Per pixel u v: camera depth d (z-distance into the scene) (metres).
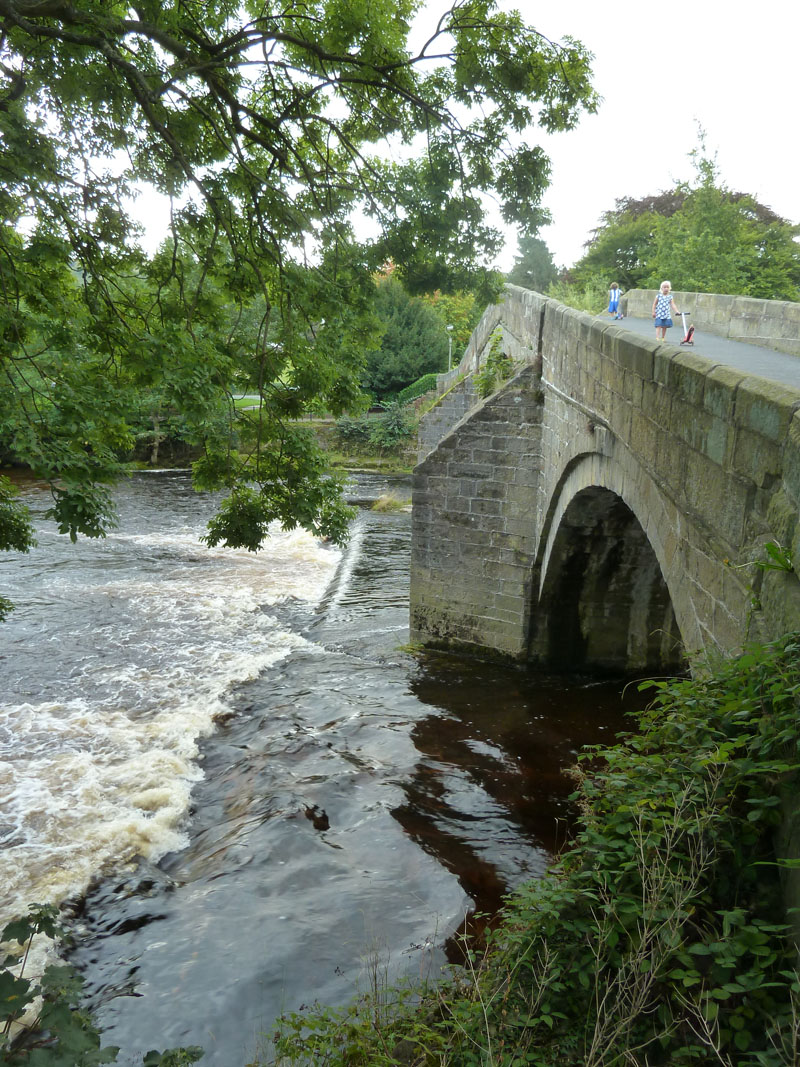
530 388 15.73
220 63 7.84
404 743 12.91
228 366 9.16
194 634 18.89
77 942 8.25
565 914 4.37
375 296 10.51
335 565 26.48
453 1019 4.69
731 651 4.82
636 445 7.70
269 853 9.58
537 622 16.33
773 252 33.03
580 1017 4.03
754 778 3.96
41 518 31.47
